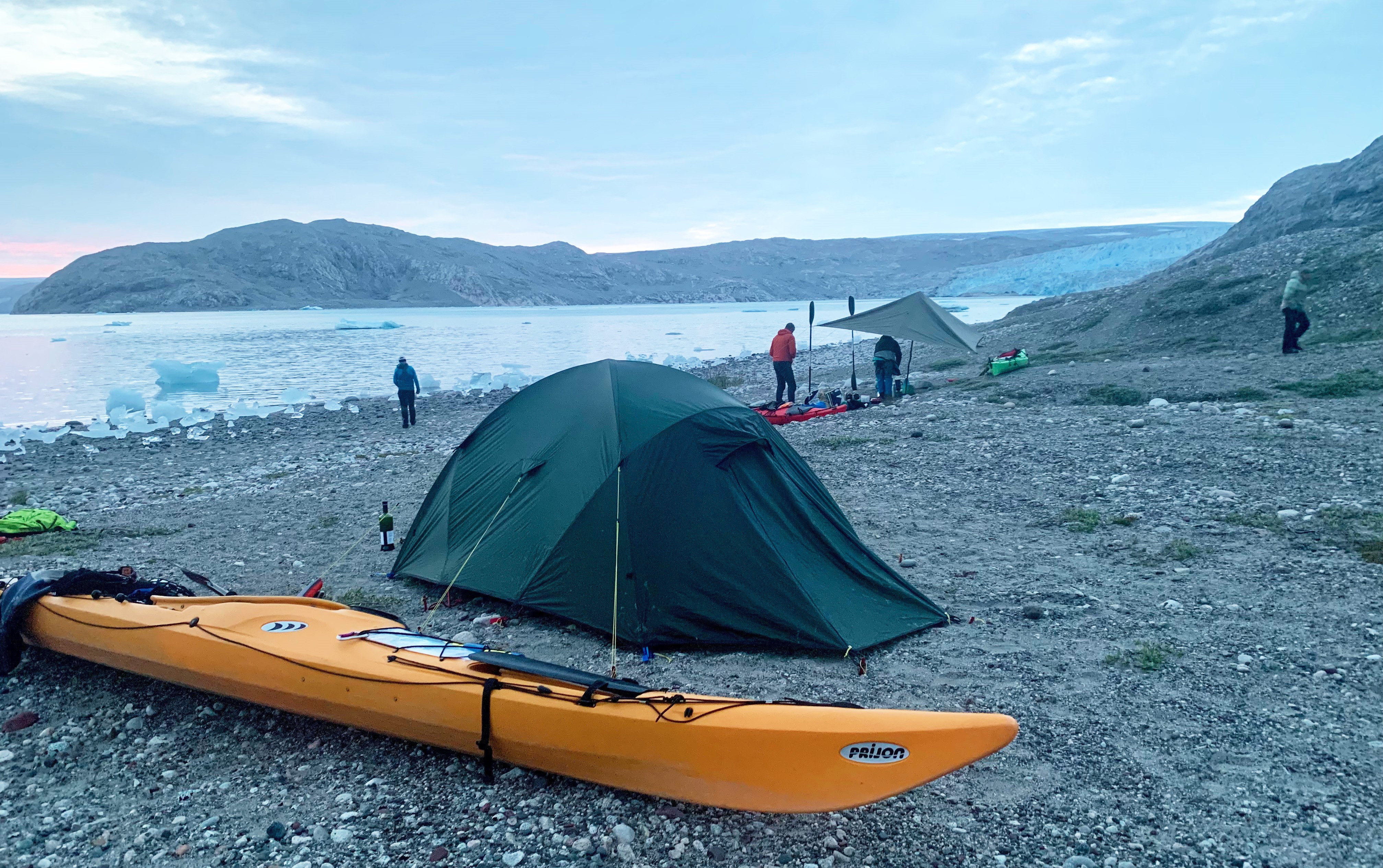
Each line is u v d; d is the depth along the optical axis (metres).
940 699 5.68
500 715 4.68
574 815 4.51
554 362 46.09
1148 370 19.53
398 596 8.02
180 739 5.40
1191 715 5.31
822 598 6.73
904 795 4.62
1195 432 13.46
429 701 4.88
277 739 5.38
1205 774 4.67
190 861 4.13
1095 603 7.27
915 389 22.11
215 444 21.20
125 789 4.83
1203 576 7.69
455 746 4.88
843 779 4.14
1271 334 21.66
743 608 6.64
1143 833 4.18
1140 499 10.34
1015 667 6.13
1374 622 6.36
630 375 7.82
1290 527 8.73
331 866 4.08
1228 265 27.73
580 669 6.26
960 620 7.13
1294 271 22.39
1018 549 8.98
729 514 6.89
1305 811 4.27
